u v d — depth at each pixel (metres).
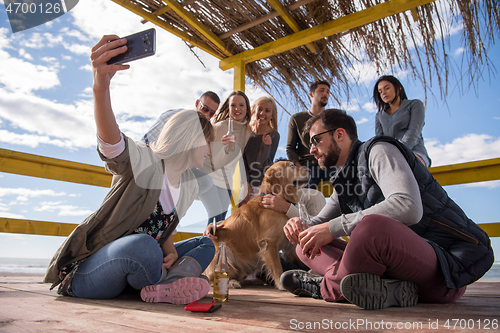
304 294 1.56
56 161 2.71
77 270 1.30
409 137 2.55
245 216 2.40
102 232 1.24
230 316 0.99
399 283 1.18
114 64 0.97
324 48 2.95
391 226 1.09
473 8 2.35
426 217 1.31
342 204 1.53
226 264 1.44
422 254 1.14
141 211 1.24
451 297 1.28
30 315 0.96
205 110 2.65
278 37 3.00
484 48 2.41
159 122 1.30
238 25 2.88
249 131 2.71
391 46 2.72
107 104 1.03
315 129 1.63
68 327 0.80
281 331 0.79
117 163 1.16
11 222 2.46
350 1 2.58
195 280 1.27
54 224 2.68
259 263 2.46
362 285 1.10
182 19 2.75
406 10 2.43
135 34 0.96
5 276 2.61
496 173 2.73
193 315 1.00
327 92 3.15
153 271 1.23
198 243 1.62
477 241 1.26
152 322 0.88
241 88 3.11
